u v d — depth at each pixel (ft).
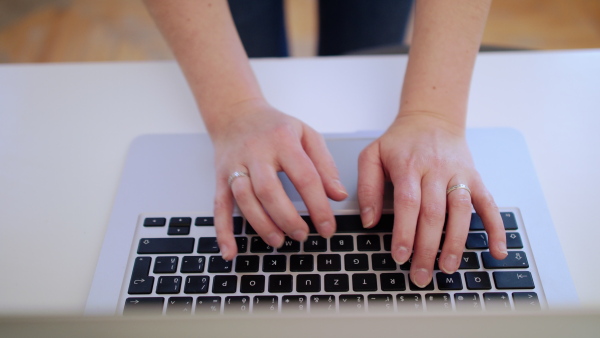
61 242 1.39
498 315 0.68
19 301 1.27
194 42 1.60
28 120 1.73
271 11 2.51
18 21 4.81
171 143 1.63
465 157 1.41
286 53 2.91
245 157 1.40
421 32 1.57
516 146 1.56
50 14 4.87
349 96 1.78
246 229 1.36
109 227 1.39
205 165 1.56
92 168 1.58
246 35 2.54
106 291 1.26
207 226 1.38
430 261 1.23
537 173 1.51
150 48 4.58
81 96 1.81
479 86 1.77
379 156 1.47
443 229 1.33
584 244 1.34
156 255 1.32
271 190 1.30
